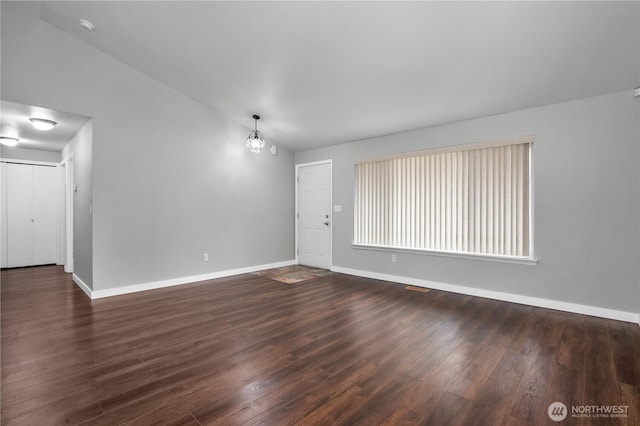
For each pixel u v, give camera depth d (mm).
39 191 5988
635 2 2105
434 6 2371
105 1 2955
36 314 3299
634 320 3018
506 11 2311
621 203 3076
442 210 4238
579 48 2588
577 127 3287
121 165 4023
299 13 2684
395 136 4734
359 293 4137
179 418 1675
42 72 3436
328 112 4391
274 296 4000
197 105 4750
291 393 1906
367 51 3012
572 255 3328
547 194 3459
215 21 2967
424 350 2477
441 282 4281
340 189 5469
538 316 3229
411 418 1674
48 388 1953
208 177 4906
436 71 3145
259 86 4016
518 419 1663
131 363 2275
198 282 4734
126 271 4086
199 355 2402
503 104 3549
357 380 2049
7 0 3062
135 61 3947
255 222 5574
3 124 4105
